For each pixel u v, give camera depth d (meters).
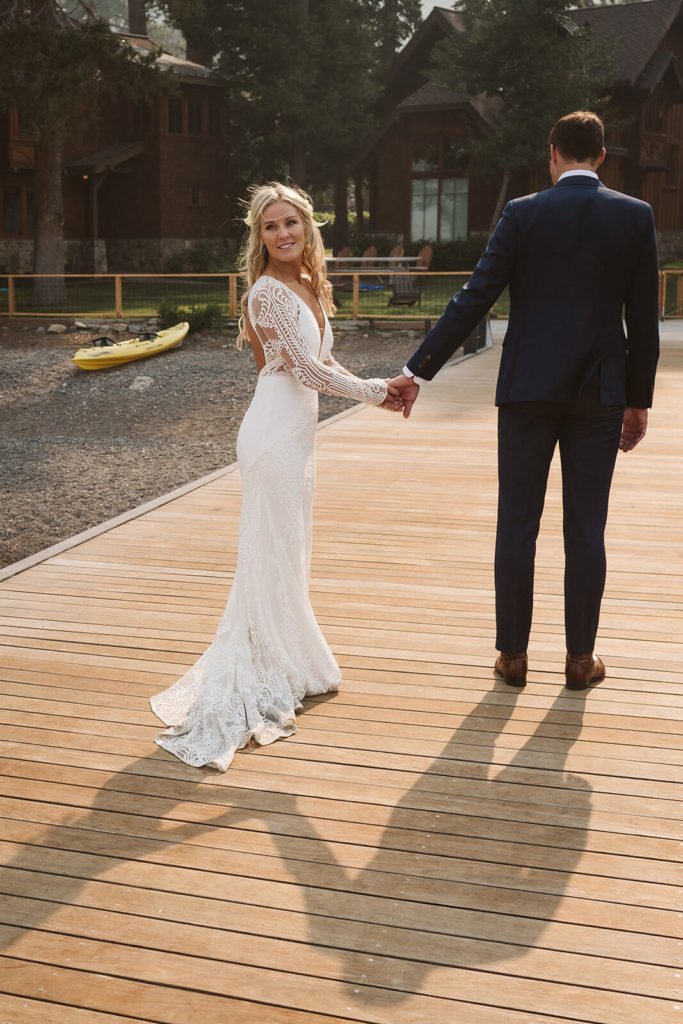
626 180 33.50
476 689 3.54
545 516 5.82
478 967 2.17
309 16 31.94
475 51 27.23
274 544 3.32
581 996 2.09
